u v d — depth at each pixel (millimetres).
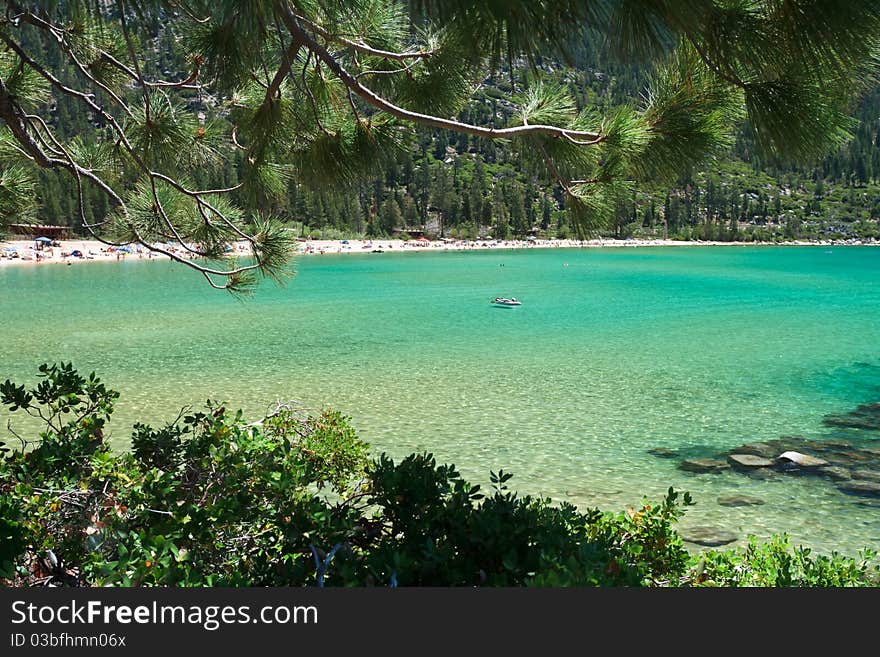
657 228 144500
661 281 43625
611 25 1514
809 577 3102
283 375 14297
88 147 4082
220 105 3572
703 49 1811
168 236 3789
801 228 149500
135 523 2809
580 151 2756
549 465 8625
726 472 8383
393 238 122188
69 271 50031
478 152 152375
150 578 2068
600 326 22188
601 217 2801
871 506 7285
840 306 28391
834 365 15242
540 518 2678
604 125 2613
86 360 15969
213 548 2686
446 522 2621
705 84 2338
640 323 22938
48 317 24078
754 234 143500
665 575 3084
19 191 4285
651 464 8672
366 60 3193
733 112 2383
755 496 7590
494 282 42656
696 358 16234
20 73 3818
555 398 12266
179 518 2674
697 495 7617
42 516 2736
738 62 1730
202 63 2969
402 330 21219
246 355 16750
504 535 2402
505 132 2623
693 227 145875
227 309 26938
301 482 3277
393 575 2102
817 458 8859
